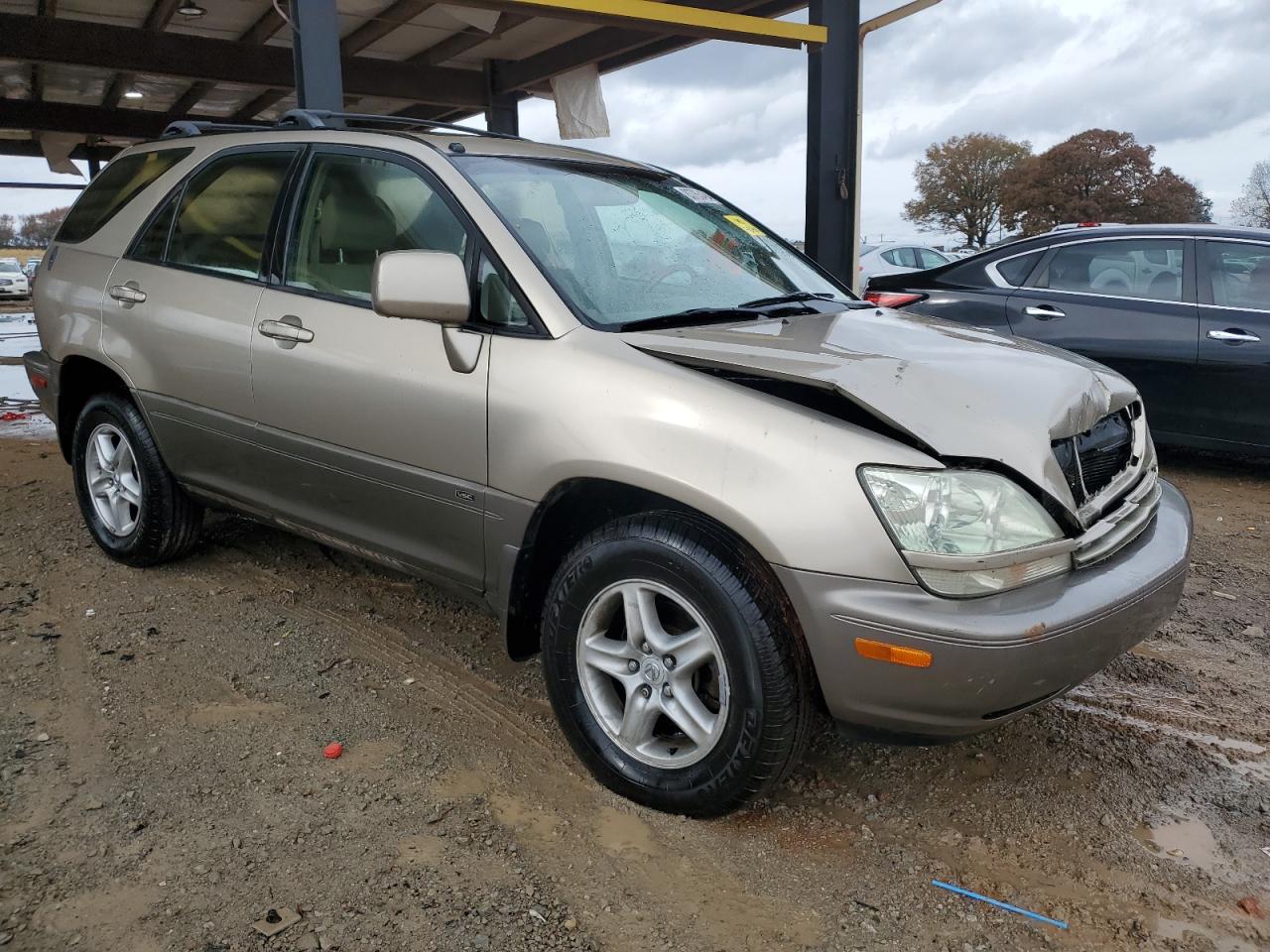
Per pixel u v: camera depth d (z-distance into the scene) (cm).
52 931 214
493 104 1166
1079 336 629
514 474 278
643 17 583
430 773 283
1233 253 600
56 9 899
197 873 235
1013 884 244
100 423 429
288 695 326
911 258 1750
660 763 264
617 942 219
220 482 384
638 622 263
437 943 216
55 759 282
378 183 334
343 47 1027
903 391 247
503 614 295
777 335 285
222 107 1314
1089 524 258
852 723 241
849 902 235
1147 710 333
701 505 243
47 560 441
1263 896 240
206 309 371
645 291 311
